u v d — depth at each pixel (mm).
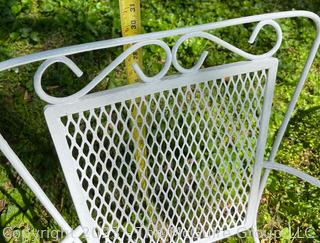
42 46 2787
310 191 2332
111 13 2994
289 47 3047
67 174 1428
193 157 1651
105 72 1324
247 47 2992
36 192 1377
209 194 1763
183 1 3223
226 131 1658
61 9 2963
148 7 3127
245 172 1764
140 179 1600
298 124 2629
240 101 1617
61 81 2592
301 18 3279
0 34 2795
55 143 1357
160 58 2773
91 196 2109
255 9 3301
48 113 1302
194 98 1521
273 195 2334
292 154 2520
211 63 2832
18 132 2408
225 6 3277
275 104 2703
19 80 2574
